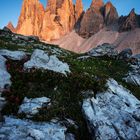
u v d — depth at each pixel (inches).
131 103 948.6
